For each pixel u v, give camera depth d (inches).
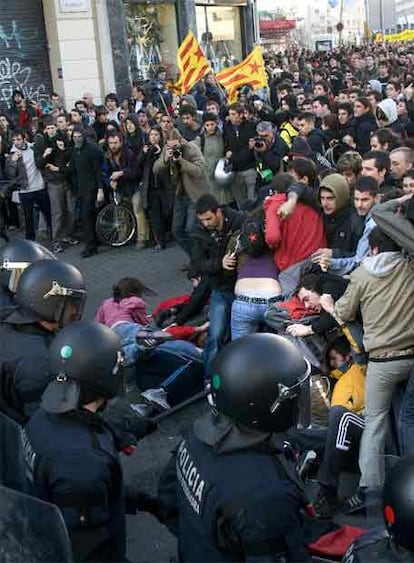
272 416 86.5
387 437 161.5
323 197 208.2
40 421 101.2
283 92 482.9
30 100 646.5
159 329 235.9
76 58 683.4
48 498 95.8
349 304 158.2
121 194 380.8
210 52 816.9
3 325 134.0
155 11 741.3
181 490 91.7
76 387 100.9
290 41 1978.3
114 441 107.0
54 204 390.0
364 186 197.2
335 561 122.5
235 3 831.7
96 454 96.3
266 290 203.2
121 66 702.5
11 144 414.6
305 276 191.2
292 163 235.5
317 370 176.2
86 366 100.9
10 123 507.2
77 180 374.6
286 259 205.0
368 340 155.5
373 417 157.0
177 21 756.6
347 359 174.4
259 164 326.0
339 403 165.0
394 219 149.0
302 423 92.7
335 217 209.6
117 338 106.9
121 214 384.2
